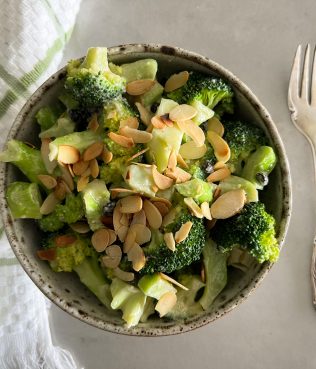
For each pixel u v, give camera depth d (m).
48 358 0.25
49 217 0.20
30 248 0.21
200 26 0.25
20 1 0.24
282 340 0.24
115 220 0.20
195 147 0.20
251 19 0.25
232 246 0.20
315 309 0.24
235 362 0.25
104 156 0.20
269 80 0.25
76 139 0.20
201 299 0.20
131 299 0.20
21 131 0.21
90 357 0.25
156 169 0.19
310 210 0.25
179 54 0.20
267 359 0.25
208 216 0.19
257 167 0.20
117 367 0.25
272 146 0.20
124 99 0.20
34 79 0.25
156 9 0.25
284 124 0.25
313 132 0.25
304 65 0.25
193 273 0.21
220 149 0.20
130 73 0.21
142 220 0.20
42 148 0.20
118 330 0.20
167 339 0.25
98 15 0.25
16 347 0.25
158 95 0.21
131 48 0.20
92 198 0.19
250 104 0.21
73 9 0.25
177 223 0.19
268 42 0.25
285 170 0.20
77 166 0.20
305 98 0.25
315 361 0.24
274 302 0.25
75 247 0.20
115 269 0.20
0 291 0.25
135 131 0.20
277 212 0.20
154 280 0.19
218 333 0.25
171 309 0.20
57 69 0.25
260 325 0.25
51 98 0.21
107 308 0.21
